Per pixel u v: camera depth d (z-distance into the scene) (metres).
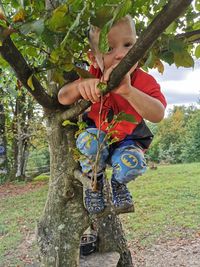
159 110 1.42
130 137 1.64
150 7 1.72
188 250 6.76
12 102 13.52
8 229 8.27
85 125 1.55
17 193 12.14
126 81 1.27
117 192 1.67
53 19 1.31
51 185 2.11
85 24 1.36
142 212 9.09
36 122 13.70
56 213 2.08
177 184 11.95
